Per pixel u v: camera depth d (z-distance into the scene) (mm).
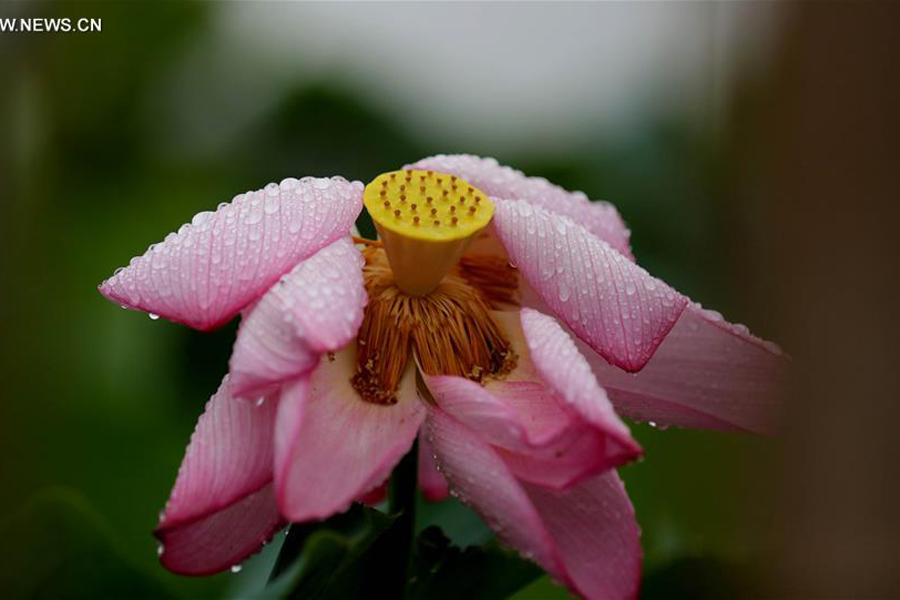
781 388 479
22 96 743
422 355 502
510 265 527
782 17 463
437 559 526
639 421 512
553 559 450
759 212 500
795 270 447
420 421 482
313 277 461
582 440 457
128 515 663
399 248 495
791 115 457
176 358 697
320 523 482
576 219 536
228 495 457
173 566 471
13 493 669
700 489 633
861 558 432
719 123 732
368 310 506
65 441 679
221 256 467
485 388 499
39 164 756
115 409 686
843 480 433
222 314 460
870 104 444
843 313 436
